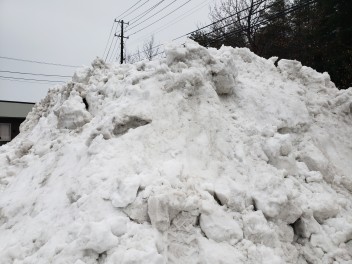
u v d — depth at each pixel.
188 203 3.75
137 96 5.37
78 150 5.38
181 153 4.61
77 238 3.43
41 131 7.45
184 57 5.80
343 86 15.27
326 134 6.34
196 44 6.05
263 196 4.16
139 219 3.63
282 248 3.91
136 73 6.32
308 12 19.30
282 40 20.84
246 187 4.37
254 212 4.03
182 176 4.14
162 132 4.84
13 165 6.46
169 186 3.86
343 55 15.07
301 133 6.05
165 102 5.20
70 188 4.24
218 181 4.38
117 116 4.95
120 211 3.71
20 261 3.67
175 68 5.72
